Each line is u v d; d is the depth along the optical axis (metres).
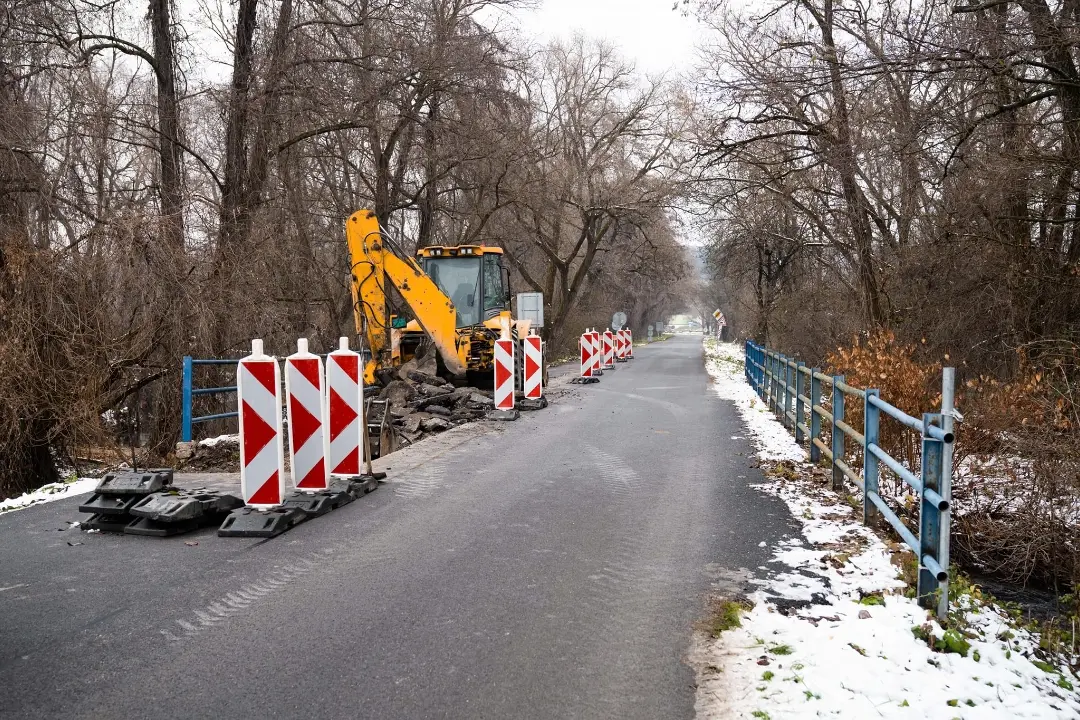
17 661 3.98
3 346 11.12
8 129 13.97
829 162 16.25
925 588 4.70
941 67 11.57
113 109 16.55
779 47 15.92
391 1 19.84
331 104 19.48
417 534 6.34
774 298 29.73
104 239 13.12
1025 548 6.77
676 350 55.12
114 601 4.82
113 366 12.80
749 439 11.58
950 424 4.46
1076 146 11.99
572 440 11.49
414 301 15.74
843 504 7.47
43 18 15.66
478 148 25.05
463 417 14.47
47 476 12.02
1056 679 4.13
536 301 30.12
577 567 5.50
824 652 4.04
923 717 3.42
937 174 14.76
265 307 16.31
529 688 3.70
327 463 7.20
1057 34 10.89
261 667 3.91
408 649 4.12
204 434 15.38
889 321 17.61
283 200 21.67
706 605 4.77
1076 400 8.17
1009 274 13.54
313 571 5.40
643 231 39.03
